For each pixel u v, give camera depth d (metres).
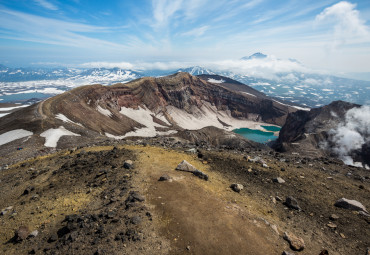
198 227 14.49
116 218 15.18
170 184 19.69
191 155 29.89
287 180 23.78
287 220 17.08
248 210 17.41
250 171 25.36
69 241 13.34
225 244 13.37
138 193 18.06
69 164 26.81
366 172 28.50
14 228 15.42
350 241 15.09
